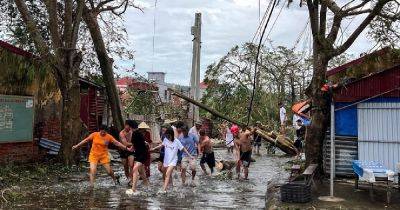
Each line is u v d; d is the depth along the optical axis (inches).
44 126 764.6
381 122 518.0
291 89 1744.6
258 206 441.1
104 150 547.5
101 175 644.7
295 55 1692.9
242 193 518.3
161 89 2213.3
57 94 772.6
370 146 521.0
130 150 534.9
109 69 901.8
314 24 533.6
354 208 384.2
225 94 1685.5
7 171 595.5
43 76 733.3
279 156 1041.5
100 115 1026.1
